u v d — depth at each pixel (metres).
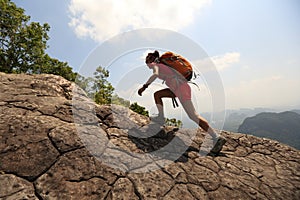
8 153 1.38
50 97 2.43
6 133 1.54
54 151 1.49
